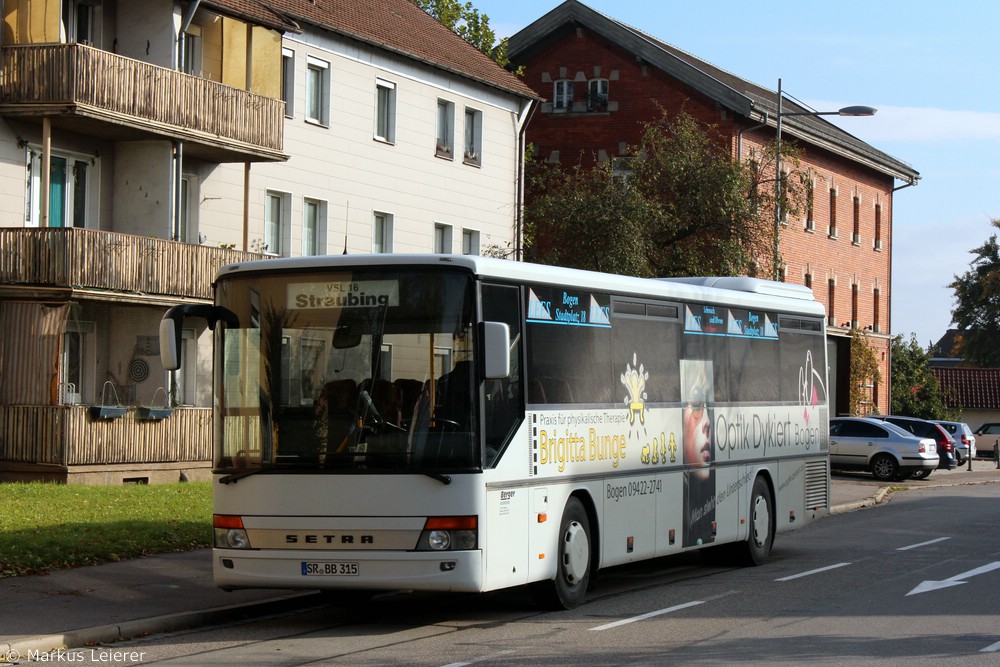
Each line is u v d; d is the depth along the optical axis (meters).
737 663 10.05
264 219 33.44
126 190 29.45
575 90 50.22
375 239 37.62
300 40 34.31
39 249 26.23
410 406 11.58
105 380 28.66
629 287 14.52
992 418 83.50
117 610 12.30
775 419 18.14
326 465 11.56
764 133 50.38
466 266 11.75
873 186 62.94
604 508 13.71
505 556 11.88
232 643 11.20
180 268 28.80
